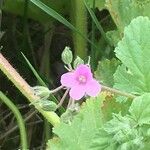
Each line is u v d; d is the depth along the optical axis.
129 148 0.25
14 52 0.46
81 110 0.31
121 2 0.38
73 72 0.25
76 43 0.42
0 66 0.34
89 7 0.40
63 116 0.28
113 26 0.44
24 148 0.38
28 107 0.45
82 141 0.31
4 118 0.44
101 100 0.31
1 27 0.47
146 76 0.31
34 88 0.28
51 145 0.31
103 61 0.38
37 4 0.39
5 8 0.44
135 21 0.31
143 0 0.37
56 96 0.43
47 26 0.46
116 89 0.30
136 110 0.27
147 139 0.27
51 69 0.47
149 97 0.27
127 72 0.31
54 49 0.48
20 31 0.47
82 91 0.25
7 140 0.44
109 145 0.26
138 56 0.31
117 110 0.32
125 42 0.31
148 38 0.31
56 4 0.45
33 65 0.45
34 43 0.47
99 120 0.31
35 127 0.44
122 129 0.25
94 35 0.43
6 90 0.45
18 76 0.34
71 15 0.43
